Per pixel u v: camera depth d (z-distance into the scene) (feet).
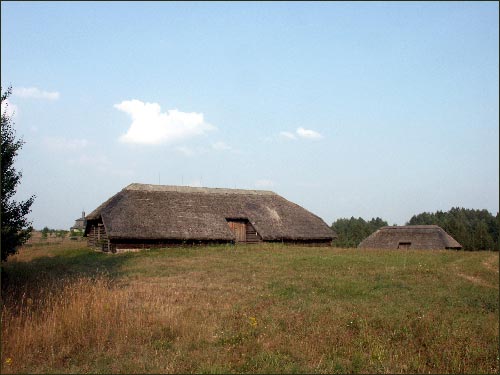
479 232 216.54
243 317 41.06
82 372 27.76
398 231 163.02
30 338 31.24
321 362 30.96
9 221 49.78
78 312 35.47
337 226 368.68
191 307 43.96
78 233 209.05
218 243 125.59
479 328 41.81
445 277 69.10
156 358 29.78
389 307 47.62
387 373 29.89
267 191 162.30
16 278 56.08
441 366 32.50
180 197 134.92
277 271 72.49
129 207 119.65
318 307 46.42
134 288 54.75
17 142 51.19
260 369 28.96
